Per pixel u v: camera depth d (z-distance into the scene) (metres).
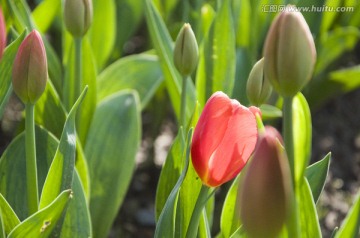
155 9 1.18
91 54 1.15
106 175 1.19
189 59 1.00
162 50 1.16
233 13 1.32
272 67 0.67
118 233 1.60
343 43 1.69
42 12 1.37
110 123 1.22
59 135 1.10
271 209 0.64
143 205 1.70
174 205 0.83
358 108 2.09
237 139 0.76
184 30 0.99
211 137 0.77
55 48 1.70
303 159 0.76
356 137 2.00
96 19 1.37
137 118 1.23
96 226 1.18
